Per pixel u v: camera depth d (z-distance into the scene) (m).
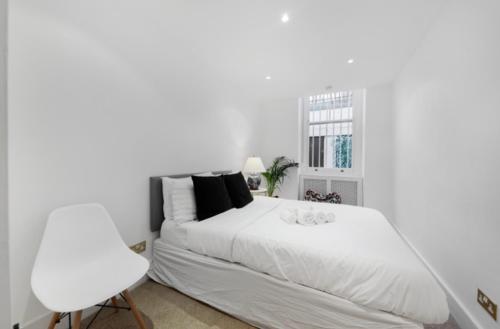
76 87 1.44
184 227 1.79
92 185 1.55
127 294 1.26
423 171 2.15
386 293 1.10
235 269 1.52
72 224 1.34
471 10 1.35
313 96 4.18
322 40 2.14
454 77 1.55
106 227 1.47
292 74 2.98
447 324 1.47
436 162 1.85
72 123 1.43
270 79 3.16
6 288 0.57
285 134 4.27
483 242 1.24
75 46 1.43
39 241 1.28
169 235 1.88
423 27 1.94
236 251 1.53
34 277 1.11
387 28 1.96
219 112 3.01
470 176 1.36
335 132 4.06
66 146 1.40
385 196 3.51
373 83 3.38
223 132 3.12
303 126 4.31
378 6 1.68
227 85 3.17
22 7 1.20
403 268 1.11
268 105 4.40
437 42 1.81
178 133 2.30
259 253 1.44
